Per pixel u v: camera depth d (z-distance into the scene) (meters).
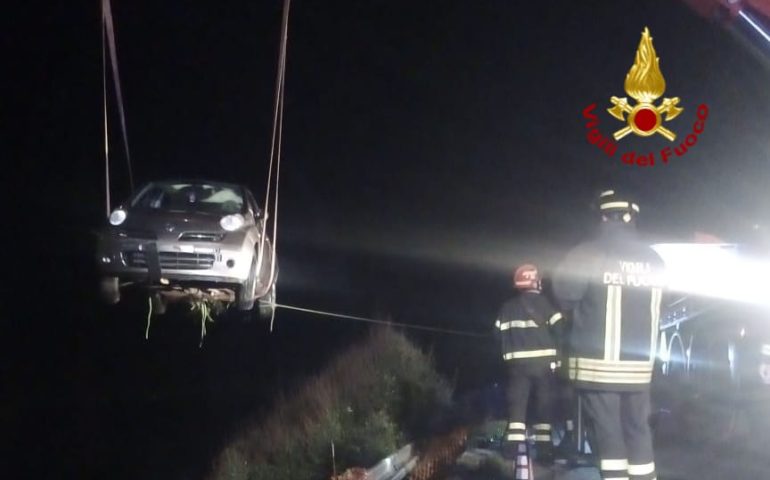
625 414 6.47
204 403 11.30
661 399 12.01
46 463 9.00
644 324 6.43
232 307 12.16
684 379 11.64
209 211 11.54
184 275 10.60
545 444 9.06
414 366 14.42
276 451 9.84
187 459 9.60
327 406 11.04
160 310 11.82
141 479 8.97
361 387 12.72
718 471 8.92
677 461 9.39
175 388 11.56
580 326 6.50
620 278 6.39
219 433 10.25
